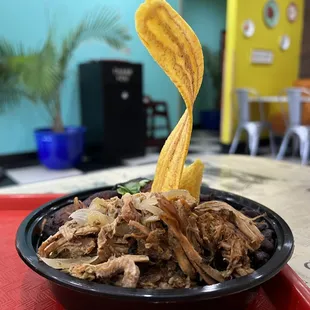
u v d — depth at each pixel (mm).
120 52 3525
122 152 3209
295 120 3057
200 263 368
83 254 403
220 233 405
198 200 485
